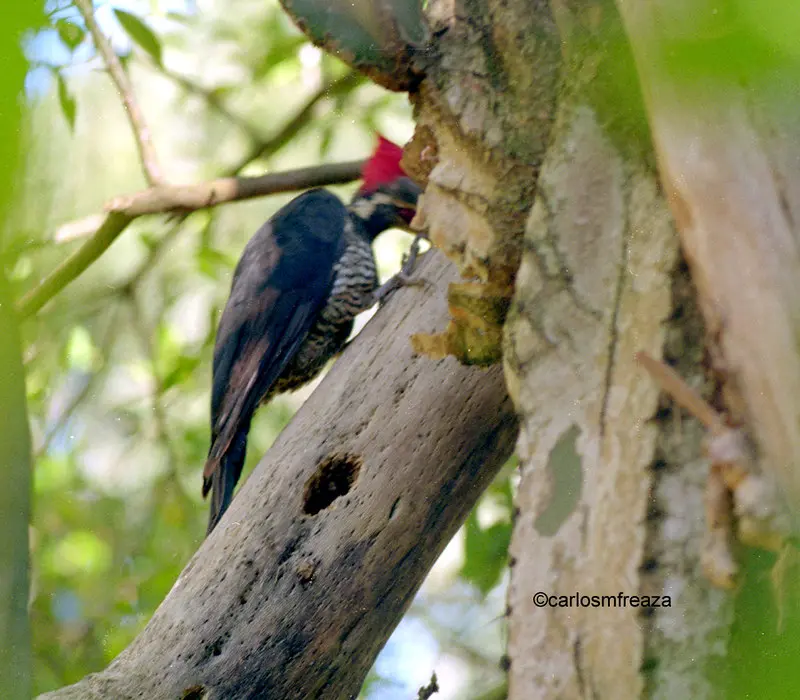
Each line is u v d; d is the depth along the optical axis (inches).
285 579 221.9
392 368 235.3
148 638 218.7
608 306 134.5
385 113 426.6
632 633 122.2
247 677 216.7
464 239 172.4
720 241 107.5
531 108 162.7
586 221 139.1
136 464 451.8
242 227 471.5
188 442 441.4
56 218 371.9
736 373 109.8
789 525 106.0
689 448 123.3
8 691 166.6
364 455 229.6
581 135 141.7
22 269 345.1
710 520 115.6
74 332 414.9
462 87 165.8
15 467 166.7
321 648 222.4
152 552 422.0
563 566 131.9
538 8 163.6
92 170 462.0
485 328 181.9
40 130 186.7
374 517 226.2
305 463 230.2
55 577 416.8
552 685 129.3
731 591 116.9
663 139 108.8
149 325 449.1
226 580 221.5
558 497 134.7
